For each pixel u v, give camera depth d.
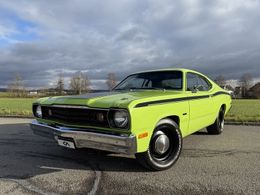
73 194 3.55
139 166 4.68
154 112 4.19
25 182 3.95
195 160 5.04
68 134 4.26
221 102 7.01
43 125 4.79
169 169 4.52
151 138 4.29
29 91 85.25
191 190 3.67
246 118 10.97
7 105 26.44
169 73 5.69
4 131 8.41
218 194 3.54
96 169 4.53
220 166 4.68
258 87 74.06
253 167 4.63
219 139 6.88
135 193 3.58
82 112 4.21
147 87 5.57
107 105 3.96
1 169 4.52
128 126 3.82
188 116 5.10
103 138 3.95
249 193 3.57
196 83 5.97
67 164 4.79
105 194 3.55
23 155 5.39
